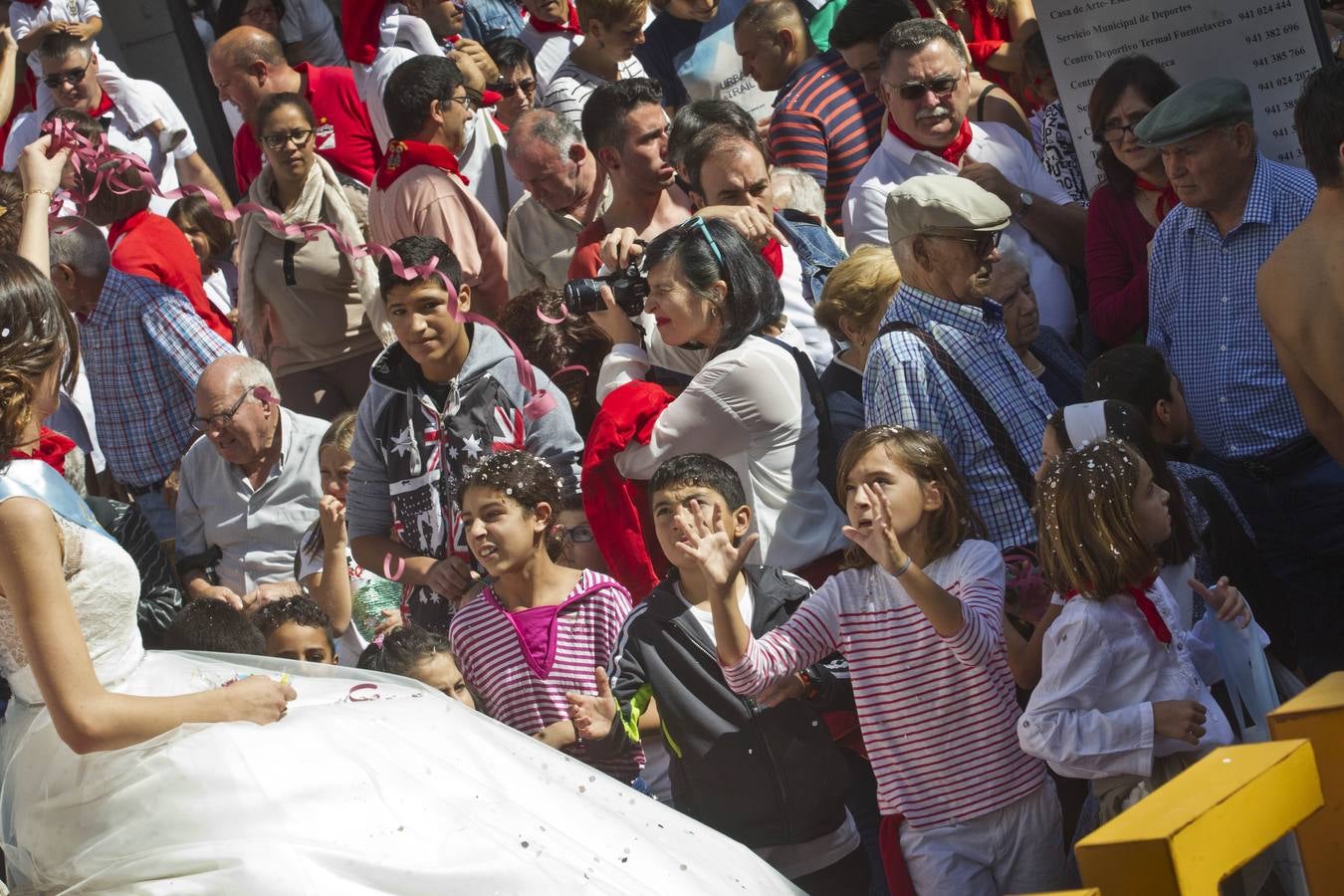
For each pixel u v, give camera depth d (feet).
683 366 19.13
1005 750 14.82
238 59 31.48
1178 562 15.20
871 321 19.10
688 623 15.75
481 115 29.07
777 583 16.15
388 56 30.83
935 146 23.41
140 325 24.89
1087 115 22.36
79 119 23.73
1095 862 7.79
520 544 16.93
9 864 13.28
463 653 17.25
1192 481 16.55
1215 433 19.30
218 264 31.17
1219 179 18.70
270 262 26.81
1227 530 16.30
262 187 27.07
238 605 21.71
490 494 16.90
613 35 29.14
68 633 12.42
